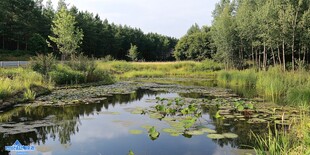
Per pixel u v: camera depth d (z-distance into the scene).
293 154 4.23
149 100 11.12
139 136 6.00
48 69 16.00
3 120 7.38
